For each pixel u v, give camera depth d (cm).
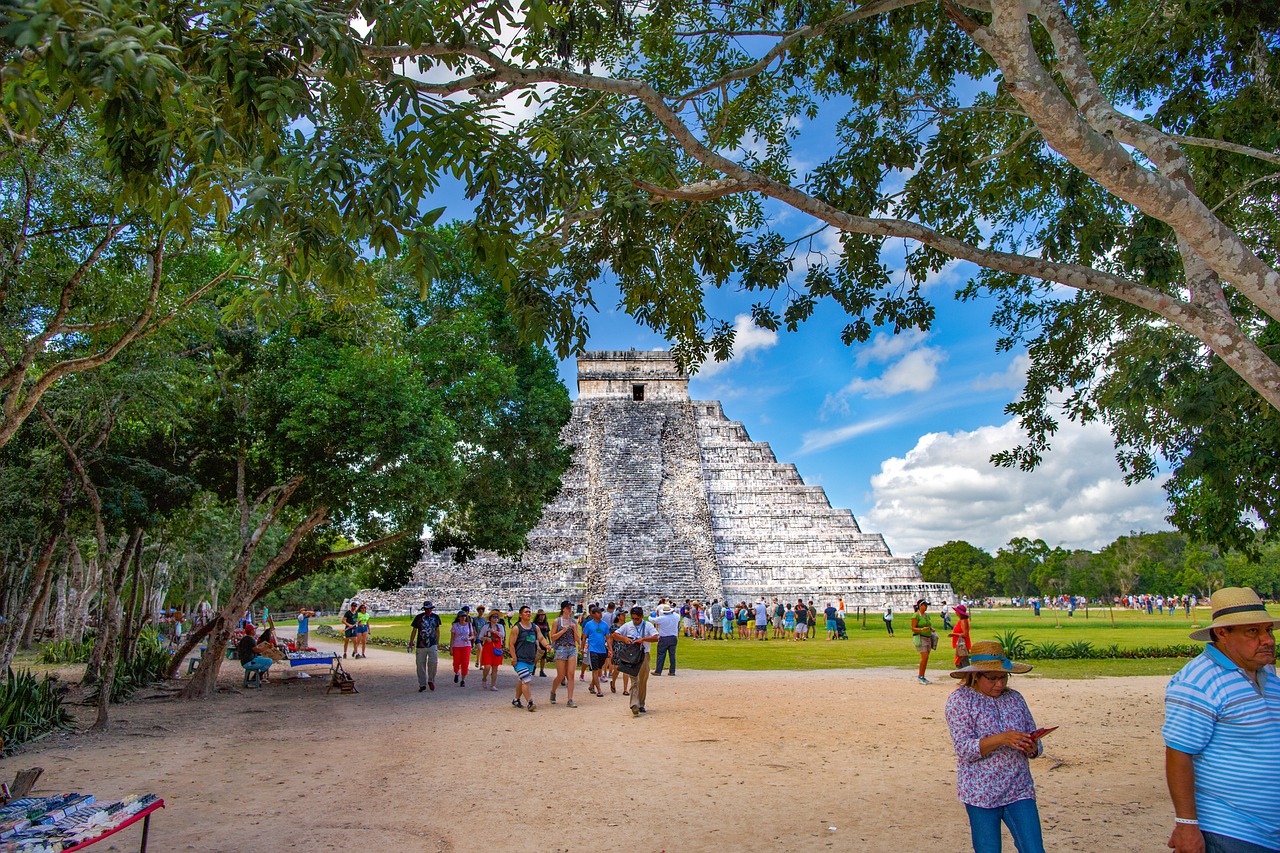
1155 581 8512
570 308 827
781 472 6334
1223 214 976
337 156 495
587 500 6166
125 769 931
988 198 1072
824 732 1086
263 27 472
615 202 660
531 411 1945
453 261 558
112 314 1222
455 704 1473
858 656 2414
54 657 2522
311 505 1762
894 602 5472
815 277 1078
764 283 1039
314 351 1555
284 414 1530
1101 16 1049
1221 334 583
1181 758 351
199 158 579
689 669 2053
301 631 2880
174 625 3422
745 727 1132
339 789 826
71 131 1030
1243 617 350
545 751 1001
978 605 8694
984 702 447
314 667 2325
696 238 988
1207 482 1002
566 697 1508
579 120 700
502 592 5422
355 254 565
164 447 1688
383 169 502
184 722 1300
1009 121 1057
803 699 1404
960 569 9569
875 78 989
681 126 675
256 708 1464
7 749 1047
